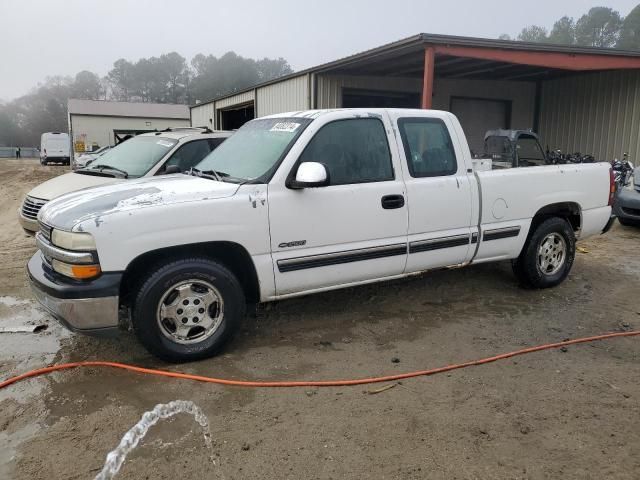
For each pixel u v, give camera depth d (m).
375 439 3.19
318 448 3.10
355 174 4.61
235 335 4.61
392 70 13.86
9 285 6.23
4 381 3.89
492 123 16.27
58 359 4.29
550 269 6.00
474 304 5.57
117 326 3.86
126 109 46.94
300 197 4.32
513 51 10.68
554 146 15.98
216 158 5.02
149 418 3.38
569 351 4.46
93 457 3.01
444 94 15.57
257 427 3.31
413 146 4.95
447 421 3.38
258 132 4.96
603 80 14.35
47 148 43.34
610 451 3.08
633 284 6.32
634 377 4.00
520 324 5.05
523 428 3.29
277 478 2.85
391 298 5.68
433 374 4.02
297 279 4.41
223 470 2.91
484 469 2.92
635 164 13.63
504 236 5.45
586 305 5.59
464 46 10.27
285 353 4.37
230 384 3.82
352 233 4.57
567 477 2.86
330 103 14.34
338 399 3.65
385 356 4.33
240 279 4.50
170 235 3.90
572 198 5.88
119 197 4.10
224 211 4.05
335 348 4.47
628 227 9.88
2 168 36.47
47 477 2.85
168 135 8.06
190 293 4.09
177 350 4.09
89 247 3.73
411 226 4.85
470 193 5.15
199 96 106.88
